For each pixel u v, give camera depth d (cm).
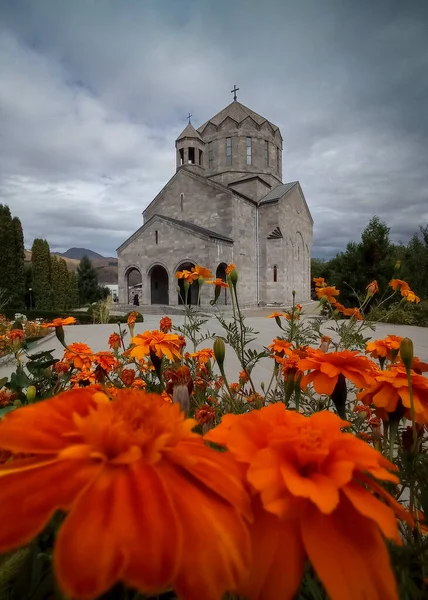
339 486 39
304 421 54
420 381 87
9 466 38
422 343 898
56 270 2950
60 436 42
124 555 30
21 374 227
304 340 246
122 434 38
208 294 2366
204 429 123
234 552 35
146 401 47
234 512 39
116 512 33
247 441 49
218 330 993
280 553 40
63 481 36
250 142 3167
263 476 40
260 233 2995
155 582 29
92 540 30
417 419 87
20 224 2256
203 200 2789
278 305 2925
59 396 52
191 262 2455
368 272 1564
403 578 64
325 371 92
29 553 54
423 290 1588
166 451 41
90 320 1769
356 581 37
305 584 69
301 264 3425
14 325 270
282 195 2991
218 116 3272
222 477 41
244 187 3047
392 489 91
